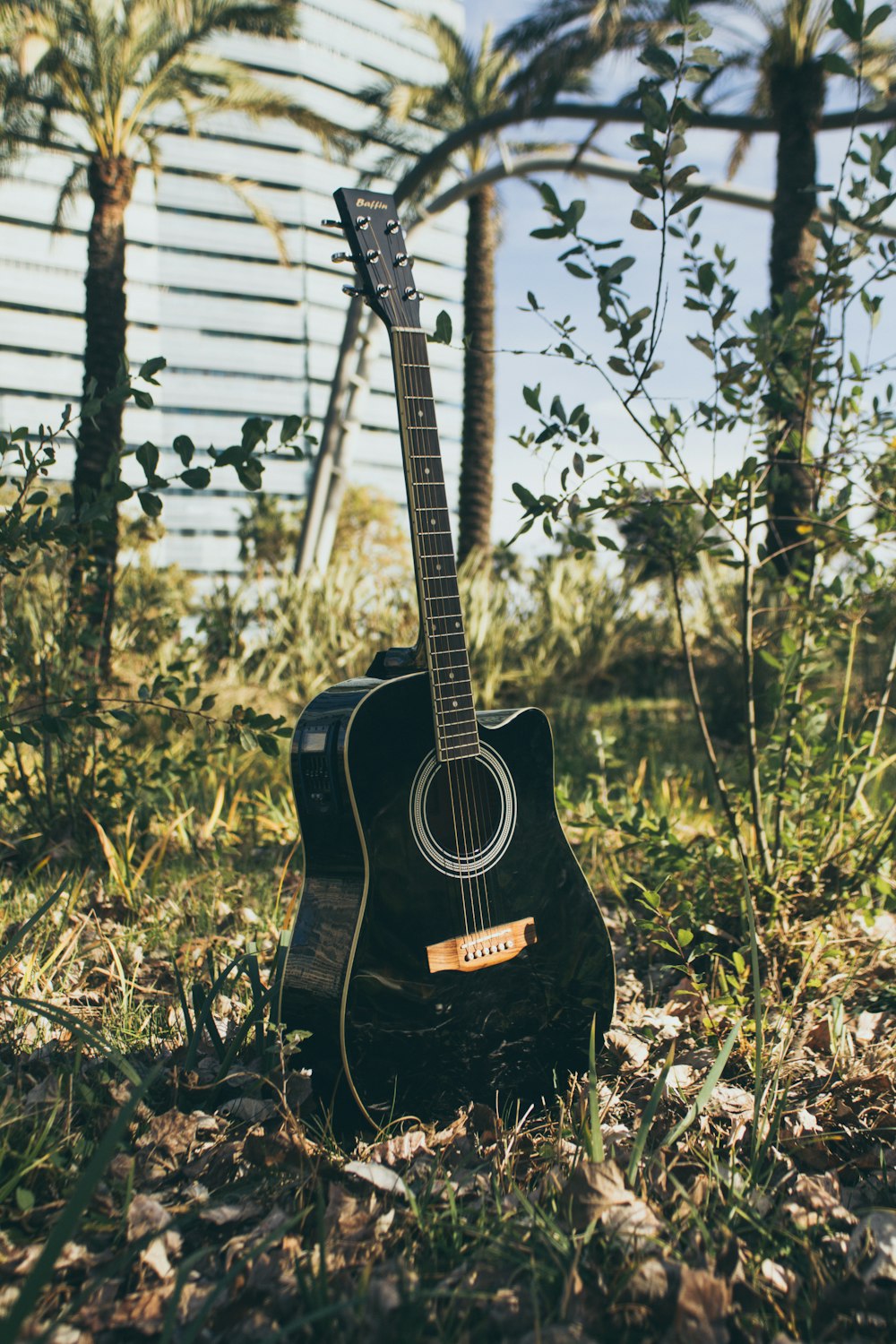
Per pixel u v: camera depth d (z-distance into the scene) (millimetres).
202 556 69000
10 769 4262
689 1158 2051
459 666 2373
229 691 7543
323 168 72812
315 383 75312
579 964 2506
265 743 3088
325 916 2266
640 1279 1622
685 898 3291
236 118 51281
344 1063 2172
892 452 3102
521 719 2492
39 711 4266
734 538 3000
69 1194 1862
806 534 3223
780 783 3135
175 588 10609
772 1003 2875
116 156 11125
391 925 2234
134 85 11719
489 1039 2357
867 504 3051
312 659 9344
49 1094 2105
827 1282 1694
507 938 2395
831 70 2695
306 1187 1942
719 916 3240
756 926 3084
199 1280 1693
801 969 3037
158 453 2713
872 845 3268
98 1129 2053
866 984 3061
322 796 2250
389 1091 2225
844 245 2926
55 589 4734
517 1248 1715
